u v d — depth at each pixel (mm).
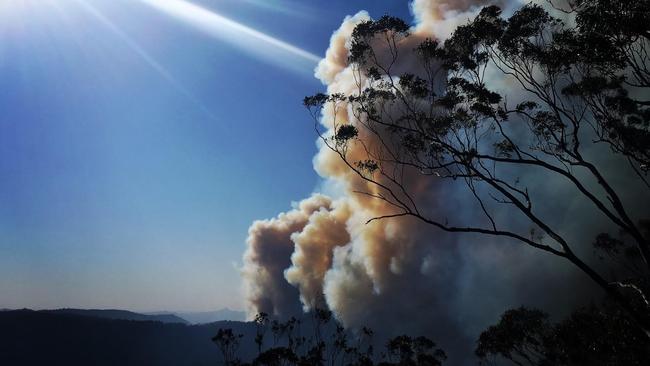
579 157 17641
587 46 16047
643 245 15117
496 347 34094
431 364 48344
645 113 22547
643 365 24094
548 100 18828
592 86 18844
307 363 46812
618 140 20797
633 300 25500
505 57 19547
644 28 14352
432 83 20938
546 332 33062
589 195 16125
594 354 27203
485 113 20250
